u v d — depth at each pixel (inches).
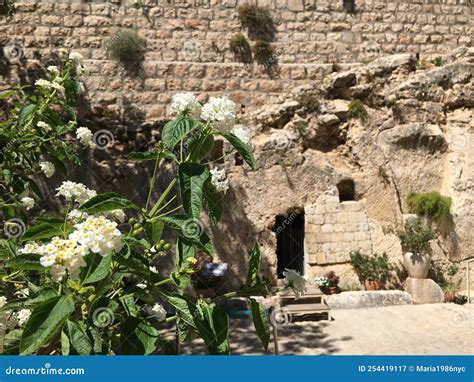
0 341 93.5
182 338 102.0
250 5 406.0
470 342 240.4
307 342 242.8
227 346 88.2
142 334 87.5
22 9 378.9
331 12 421.7
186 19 402.6
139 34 394.9
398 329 263.3
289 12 415.8
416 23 432.1
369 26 426.6
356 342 241.6
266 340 92.2
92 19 388.2
